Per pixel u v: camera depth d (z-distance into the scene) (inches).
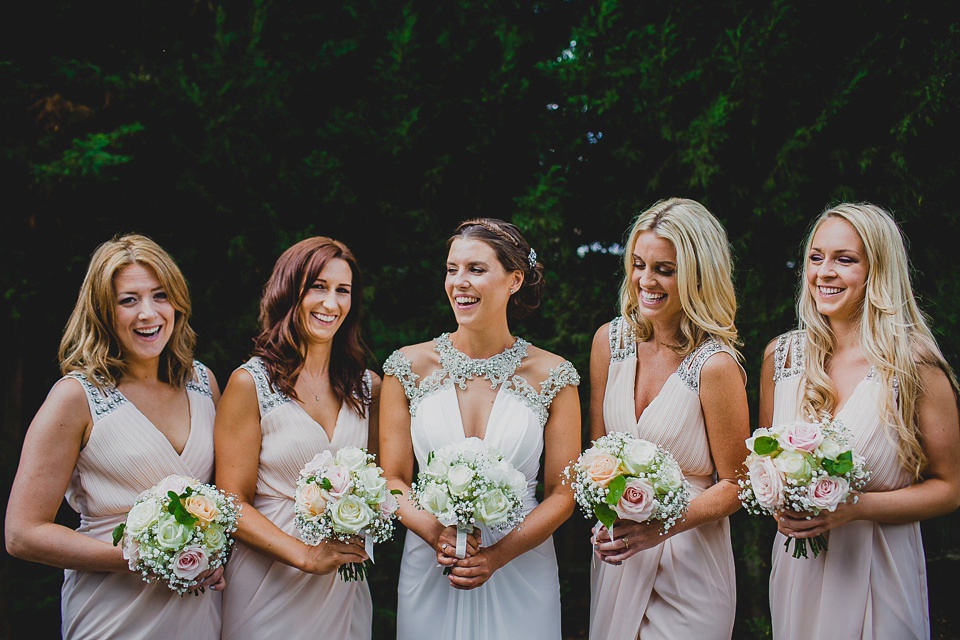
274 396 114.3
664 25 181.3
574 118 193.6
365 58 200.8
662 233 112.5
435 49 194.4
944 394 108.5
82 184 175.0
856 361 113.7
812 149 181.2
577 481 104.3
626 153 188.7
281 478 114.3
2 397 192.9
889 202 180.1
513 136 202.2
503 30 190.1
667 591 115.2
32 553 97.6
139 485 105.7
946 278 184.9
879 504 105.2
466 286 115.7
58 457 101.4
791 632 113.8
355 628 118.8
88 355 106.3
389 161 195.2
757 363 185.2
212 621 111.2
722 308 115.4
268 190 187.6
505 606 116.9
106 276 104.3
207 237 187.9
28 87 171.3
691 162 183.2
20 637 192.5
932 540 211.8
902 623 108.2
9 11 178.2
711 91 183.8
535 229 186.2
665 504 101.3
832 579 109.8
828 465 98.4
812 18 183.0
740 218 188.5
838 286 112.7
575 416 121.9
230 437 113.0
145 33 191.6
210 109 179.6
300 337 115.9
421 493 102.2
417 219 197.5
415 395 120.6
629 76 184.7
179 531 93.4
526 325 205.2
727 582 118.5
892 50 177.8
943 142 183.9
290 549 106.7
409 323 196.7
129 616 102.4
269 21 194.4
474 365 120.6
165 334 108.8
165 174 184.5
